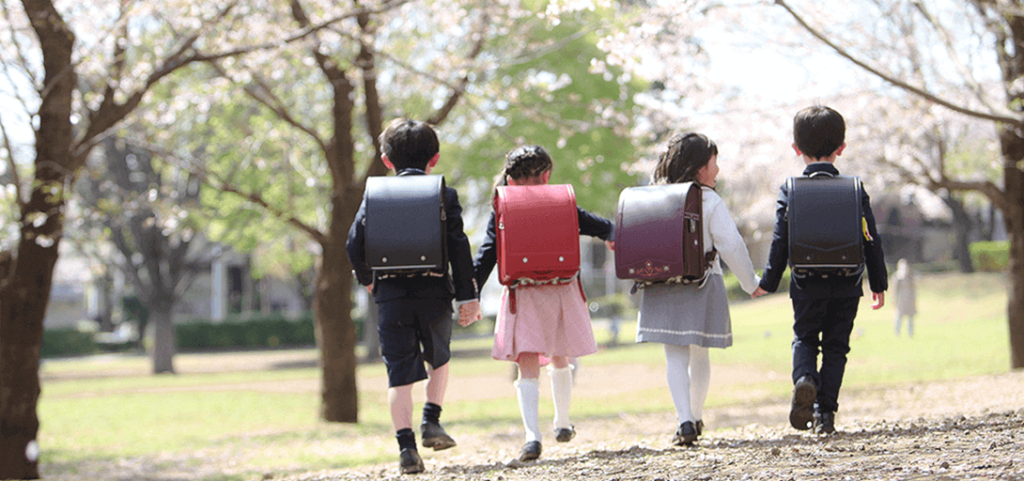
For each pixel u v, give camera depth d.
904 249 49.88
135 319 41.19
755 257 37.38
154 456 9.72
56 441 11.77
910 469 2.78
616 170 16.84
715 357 18.52
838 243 3.68
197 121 17.56
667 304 3.91
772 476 2.86
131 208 11.79
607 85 15.80
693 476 3.02
